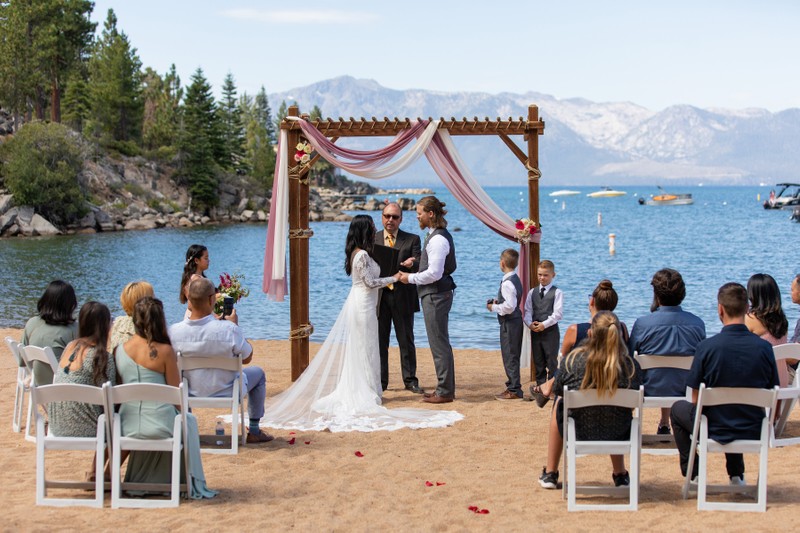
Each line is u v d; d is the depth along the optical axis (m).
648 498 6.00
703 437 5.64
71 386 5.64
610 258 41.25
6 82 77.12
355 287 9.20
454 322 19.95
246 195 96.25
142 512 5.62
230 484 6.35
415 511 5.75
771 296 7.49
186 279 8.66
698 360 5.73
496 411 9.07
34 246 51.09
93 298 25.89
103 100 91.56
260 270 38.75
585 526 5.39
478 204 10.27
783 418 7.49
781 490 6.10
